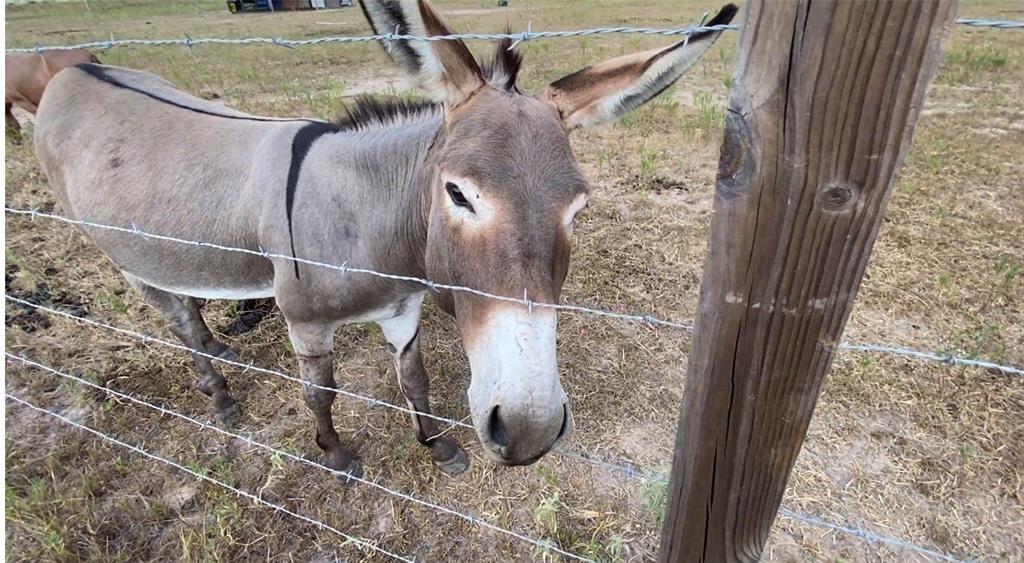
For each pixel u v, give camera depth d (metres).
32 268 3.98
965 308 3.42
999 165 5.17
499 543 2.36
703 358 1.07
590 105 1.62
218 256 2.43
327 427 2.55
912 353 1.13
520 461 1.41
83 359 3.23
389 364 3.30
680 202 4.76
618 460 2.68
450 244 1.50
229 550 2.33
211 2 29.81
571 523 2.41
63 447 2.71
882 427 2.74
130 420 2.90
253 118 2.62
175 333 2.99
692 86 8.13
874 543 2.29
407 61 1.50
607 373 3.14
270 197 2.16
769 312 0.97
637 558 2.29
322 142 2.14
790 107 0.78
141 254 2.58
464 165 1.38
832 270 0.90
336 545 2.37
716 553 1.37
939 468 2.55
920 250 3.96
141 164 2.49
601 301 3.66
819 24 0.71
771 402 1.08
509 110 1.46
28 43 13.16
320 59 11.21
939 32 0.70
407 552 2.34
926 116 6.52
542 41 11.84
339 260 2.05
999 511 2.38
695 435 1.17
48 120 2.83
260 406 3.04
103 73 2.95
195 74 9.42
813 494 2.46
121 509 2.46
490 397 1.35
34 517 2.35
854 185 0.82
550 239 1.36
